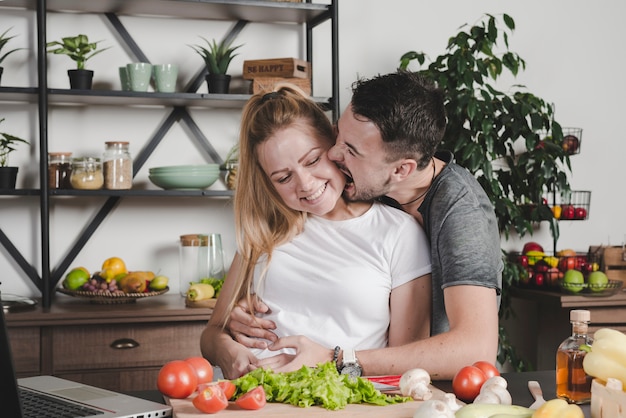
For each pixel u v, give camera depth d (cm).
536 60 378
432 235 169
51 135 329
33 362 282
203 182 316
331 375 132
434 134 160
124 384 289
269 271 184
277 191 178
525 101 341
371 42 359
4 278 326
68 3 317
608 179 386
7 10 324
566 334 330
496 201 324
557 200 379
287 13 333
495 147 333
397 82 158
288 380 135
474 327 157
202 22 342
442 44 366
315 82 353
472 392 140
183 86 341
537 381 157
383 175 162
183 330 294
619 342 120
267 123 170
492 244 165
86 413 129
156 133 337
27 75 327
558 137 336
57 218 330
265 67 323
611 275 350
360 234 179
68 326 285
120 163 310
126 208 336
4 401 104
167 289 316
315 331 177
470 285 159
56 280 328
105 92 303
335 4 324
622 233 386
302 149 167
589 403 134
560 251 356
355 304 175
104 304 304
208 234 321
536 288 343
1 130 325
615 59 385
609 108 385
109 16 332
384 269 176
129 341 289
